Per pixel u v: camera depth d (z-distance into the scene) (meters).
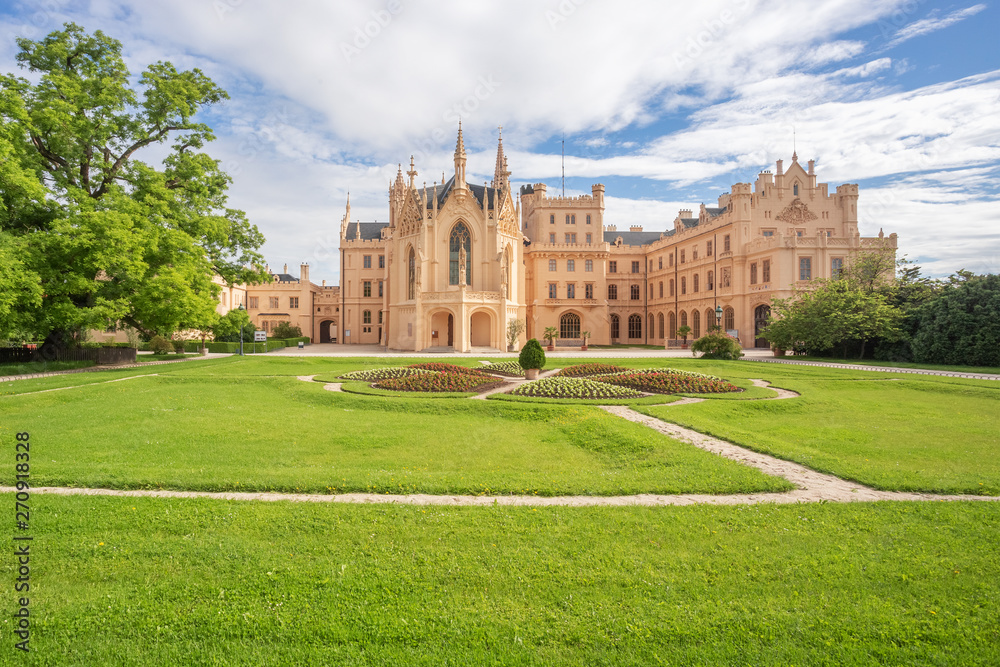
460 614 6.29
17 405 21.03
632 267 93.81
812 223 67.50
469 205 66.44
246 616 6.24
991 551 7.73
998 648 5.59
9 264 28.03
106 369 36.38
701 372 35.31
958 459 14.47
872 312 44.69
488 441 16.59
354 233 98.75
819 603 6.43
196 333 64.44
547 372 36.56
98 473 11.40
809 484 11.22
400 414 21.27
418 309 63.59
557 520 8.84
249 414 20.89
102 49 38.94
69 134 35.94
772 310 58.19
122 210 35.34
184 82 41.75
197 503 9.55
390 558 7.55
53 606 6.41
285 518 8.88
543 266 82.38
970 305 40.53
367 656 5.63
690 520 8.84
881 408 22.98
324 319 97.19
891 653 5.54
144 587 6.85
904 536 8.24
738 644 5.71
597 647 5.71
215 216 44.97
